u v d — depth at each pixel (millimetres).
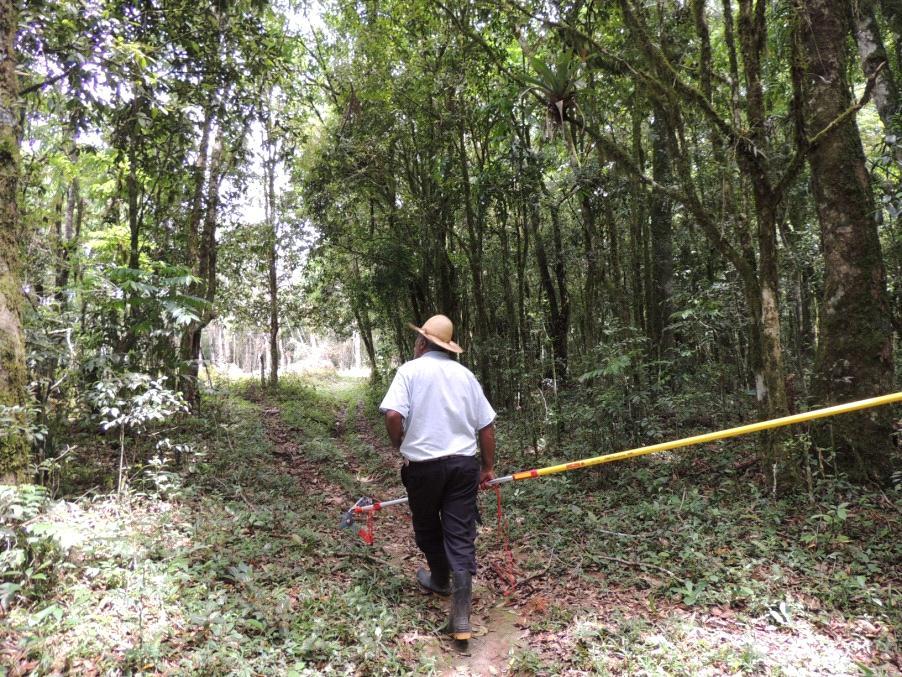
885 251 7027
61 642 2752
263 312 18938
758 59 4867
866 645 2928
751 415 7527
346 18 12117
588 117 8008
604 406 6355
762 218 4938
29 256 6594
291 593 3623
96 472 5621
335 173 12133
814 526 4312
